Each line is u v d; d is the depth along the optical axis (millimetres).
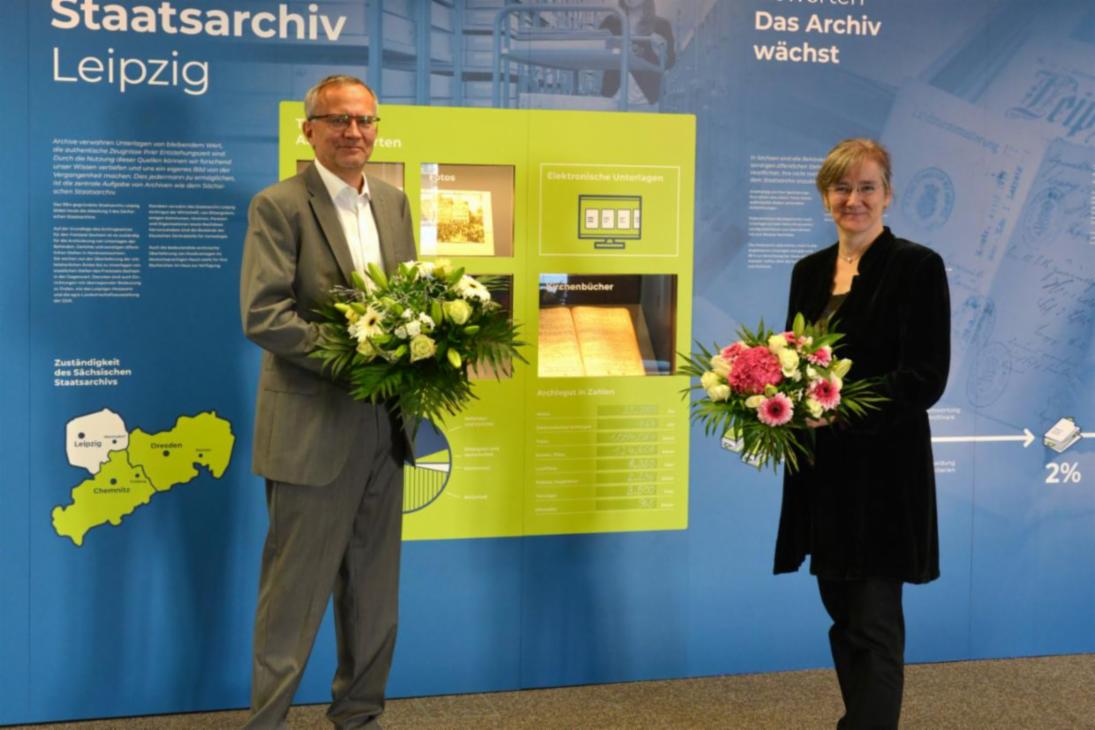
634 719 3668
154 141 3547
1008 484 4219
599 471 3916
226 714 3697
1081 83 4156
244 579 3703
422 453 3797
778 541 3305
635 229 3865
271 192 3045
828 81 3980
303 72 3613
